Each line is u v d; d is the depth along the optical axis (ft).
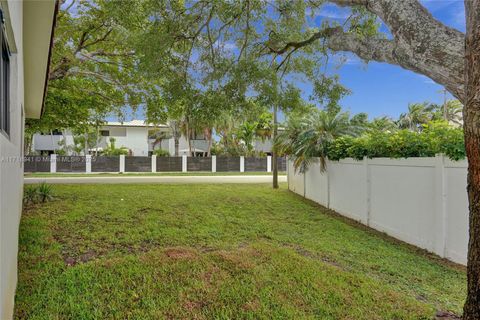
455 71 10.19
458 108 81.92
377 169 23.99
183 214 26.23
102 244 17.13
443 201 17.58
